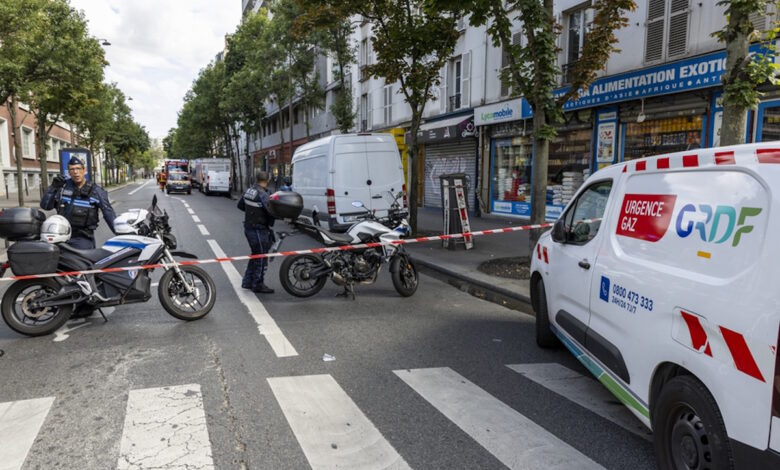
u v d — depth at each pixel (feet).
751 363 7.10
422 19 41.50
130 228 19.83
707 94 35.94
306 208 46.70
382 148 41.04
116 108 185.57
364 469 9.95
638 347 10.11
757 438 7.00
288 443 10.87
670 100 38.78
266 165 179.73
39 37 53.42
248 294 24.76
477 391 13.75
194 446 10.68
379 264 24.41
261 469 9.88
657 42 39.37
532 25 26.37
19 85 50.29
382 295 25.22
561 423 11.97
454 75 67.36
